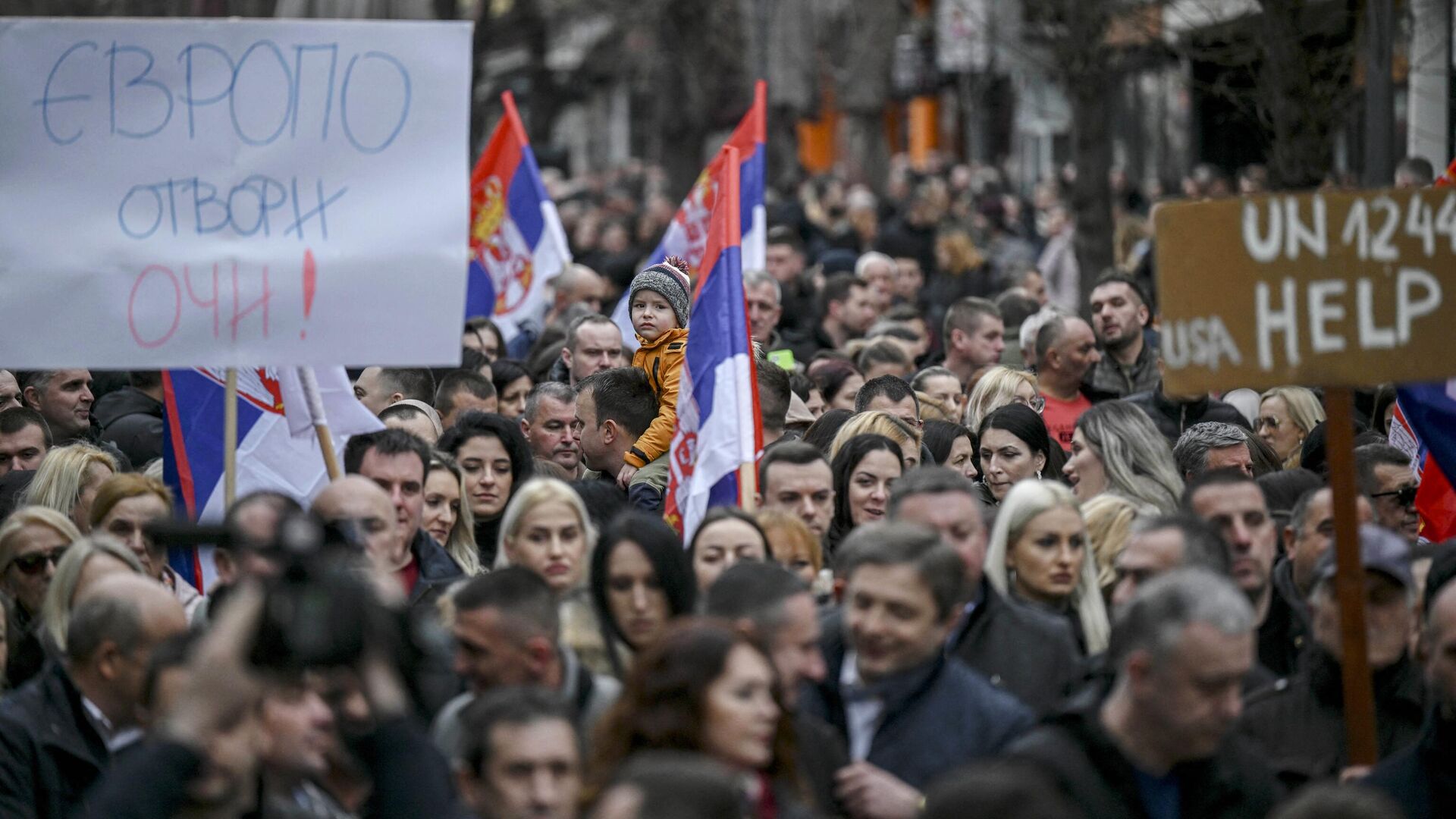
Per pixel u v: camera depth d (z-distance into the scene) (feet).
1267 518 51.37
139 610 44.09
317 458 63.98
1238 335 44.37
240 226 52.60
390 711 34.73
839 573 44.09
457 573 59.62
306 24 53.01
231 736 31.76
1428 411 54.75
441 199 52.60
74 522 63.62
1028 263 152.05
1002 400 78.38
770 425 70.13
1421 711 45.55
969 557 47.21
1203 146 178.91
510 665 41.24
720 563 49.11
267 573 32.71
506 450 67.72
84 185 52.80
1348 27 115.96
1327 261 43.98
